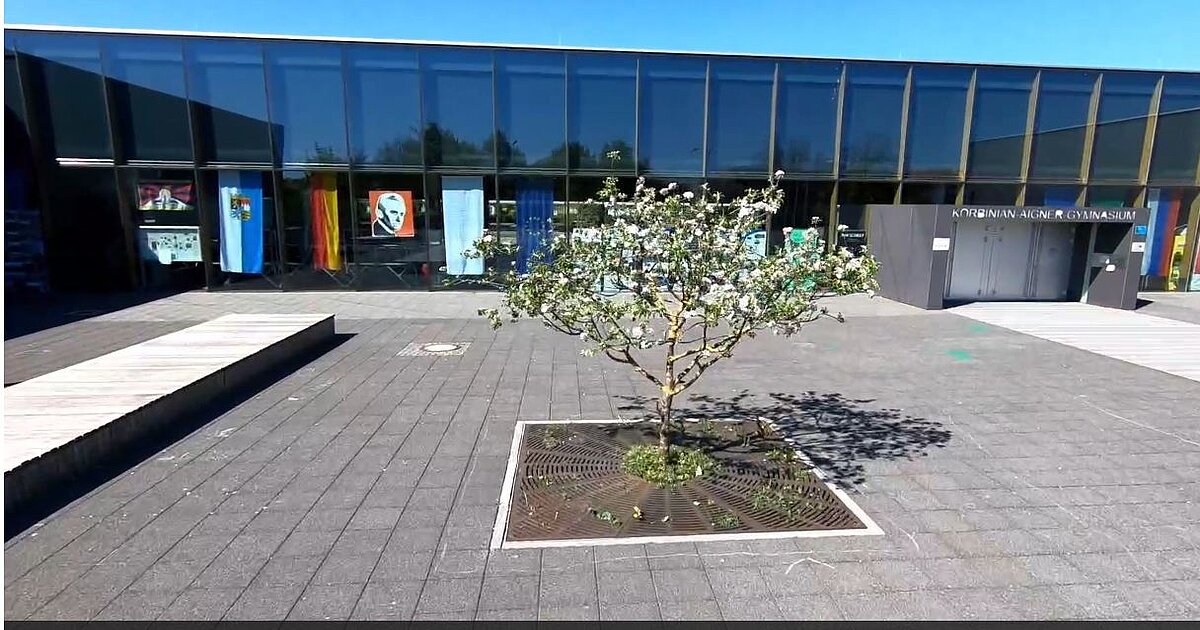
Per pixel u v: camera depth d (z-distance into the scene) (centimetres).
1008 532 344
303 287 1395
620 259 386
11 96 1251
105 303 1213
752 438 489
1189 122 1441
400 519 353
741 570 304
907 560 314
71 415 443
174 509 361
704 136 1396
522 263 1417
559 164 1395
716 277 379
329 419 530
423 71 1337
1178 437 501
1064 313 1180
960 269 1403
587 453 455
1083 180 1446
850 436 500
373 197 1379
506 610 273
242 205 1355
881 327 1020
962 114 1418
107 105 1276
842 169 1425
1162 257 1493
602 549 321
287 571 300
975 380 684
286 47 1298
